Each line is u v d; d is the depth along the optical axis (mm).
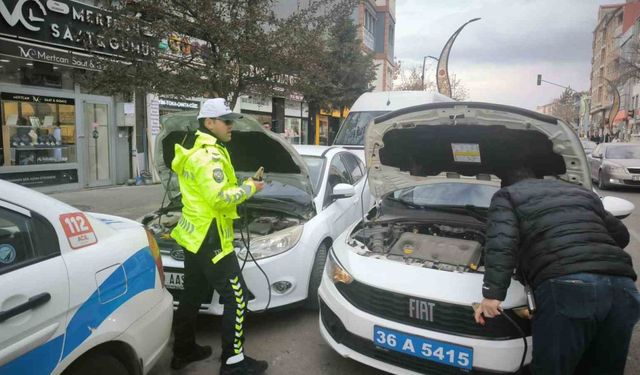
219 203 2914
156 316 2594
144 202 9289
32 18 8836
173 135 4012
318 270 4258
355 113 10766
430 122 3277
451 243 3338
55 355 1934
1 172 9164
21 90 9477
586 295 2189
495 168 3660
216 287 3107
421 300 2783
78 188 10812
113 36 6477
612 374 2404
